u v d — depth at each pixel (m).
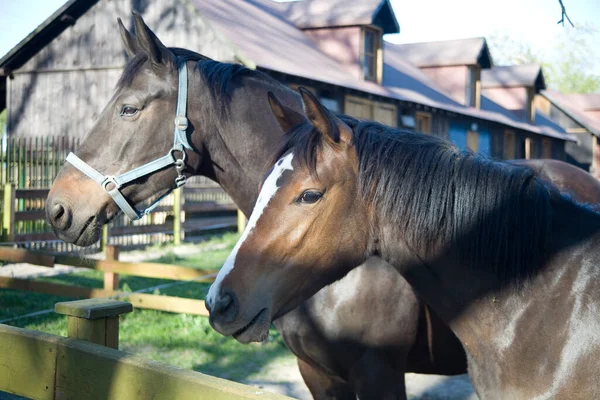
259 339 1.84
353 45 14.62
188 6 12.56
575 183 3.43
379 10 14.66
